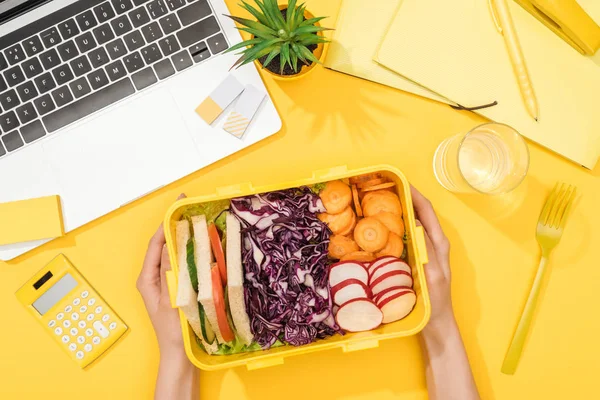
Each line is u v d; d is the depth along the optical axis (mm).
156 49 756
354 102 807
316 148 806
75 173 772
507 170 776
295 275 721
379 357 809
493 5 768
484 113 781
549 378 806
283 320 721
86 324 797
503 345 806
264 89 768
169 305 756
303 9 681
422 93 789
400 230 721
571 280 811
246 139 772
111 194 775
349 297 703
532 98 767
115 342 804
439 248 765
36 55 759
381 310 683
